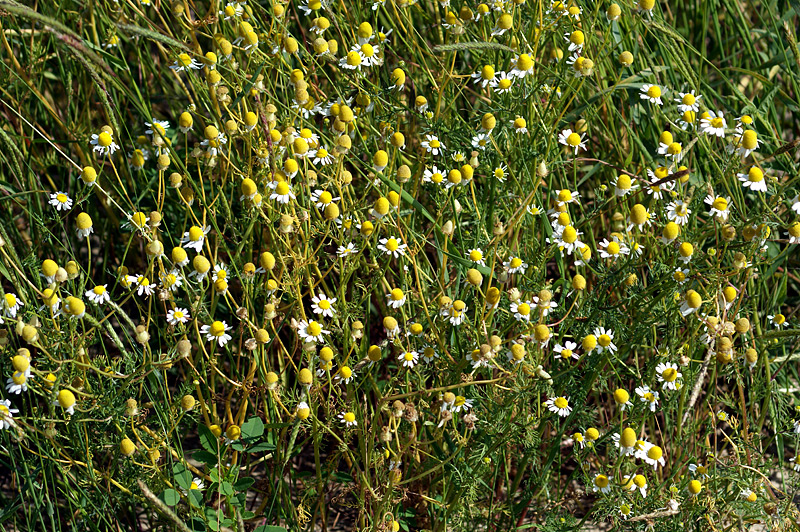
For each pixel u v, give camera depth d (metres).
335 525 2.80
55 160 3.21
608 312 2.31
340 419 2.30
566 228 2.29
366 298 2.38
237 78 2.54
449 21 2.68
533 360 2.20
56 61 3.47
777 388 2.78
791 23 3.29
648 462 2.21
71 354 2.09
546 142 2.68
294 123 2.62
